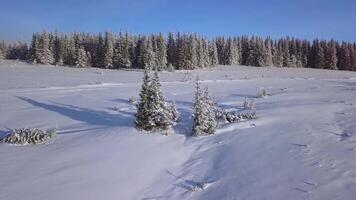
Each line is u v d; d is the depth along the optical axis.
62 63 102.31
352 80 59.66
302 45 127.31
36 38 103.62
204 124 19.69
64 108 29.31
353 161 13.85
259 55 116.81
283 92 35.31
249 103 28.09
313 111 22.86
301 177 12.96
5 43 130.88
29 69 77.56
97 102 32.22
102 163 15.27
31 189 12.59
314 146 15.91
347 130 18.02
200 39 99.12
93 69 85.69
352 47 123.44
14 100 33.47
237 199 12.16
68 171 14.28
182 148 17.97
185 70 88.12
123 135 19.12
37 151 16.83
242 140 17.89
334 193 11.54
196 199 12.64
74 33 108.94
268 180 13.12
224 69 94.94
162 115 20.30
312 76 71.56
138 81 54.06
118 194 12.79
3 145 18.02
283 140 17.12
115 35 99.31
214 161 15.84
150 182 14.09
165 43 97.31
